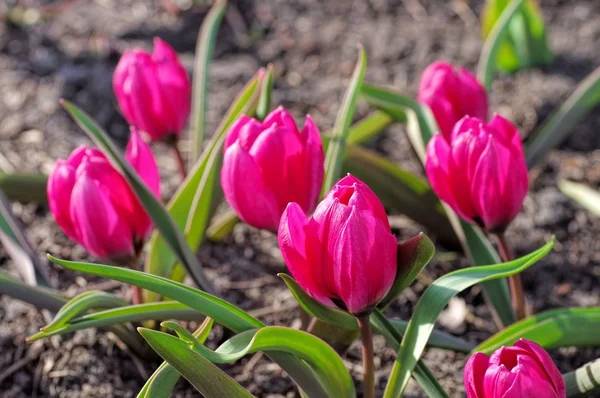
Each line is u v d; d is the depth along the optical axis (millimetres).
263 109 703
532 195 858
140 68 719
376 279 554
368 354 590
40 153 909
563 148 907
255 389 703
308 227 554
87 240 644
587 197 829
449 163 624
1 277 664
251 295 776
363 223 544
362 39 1097
